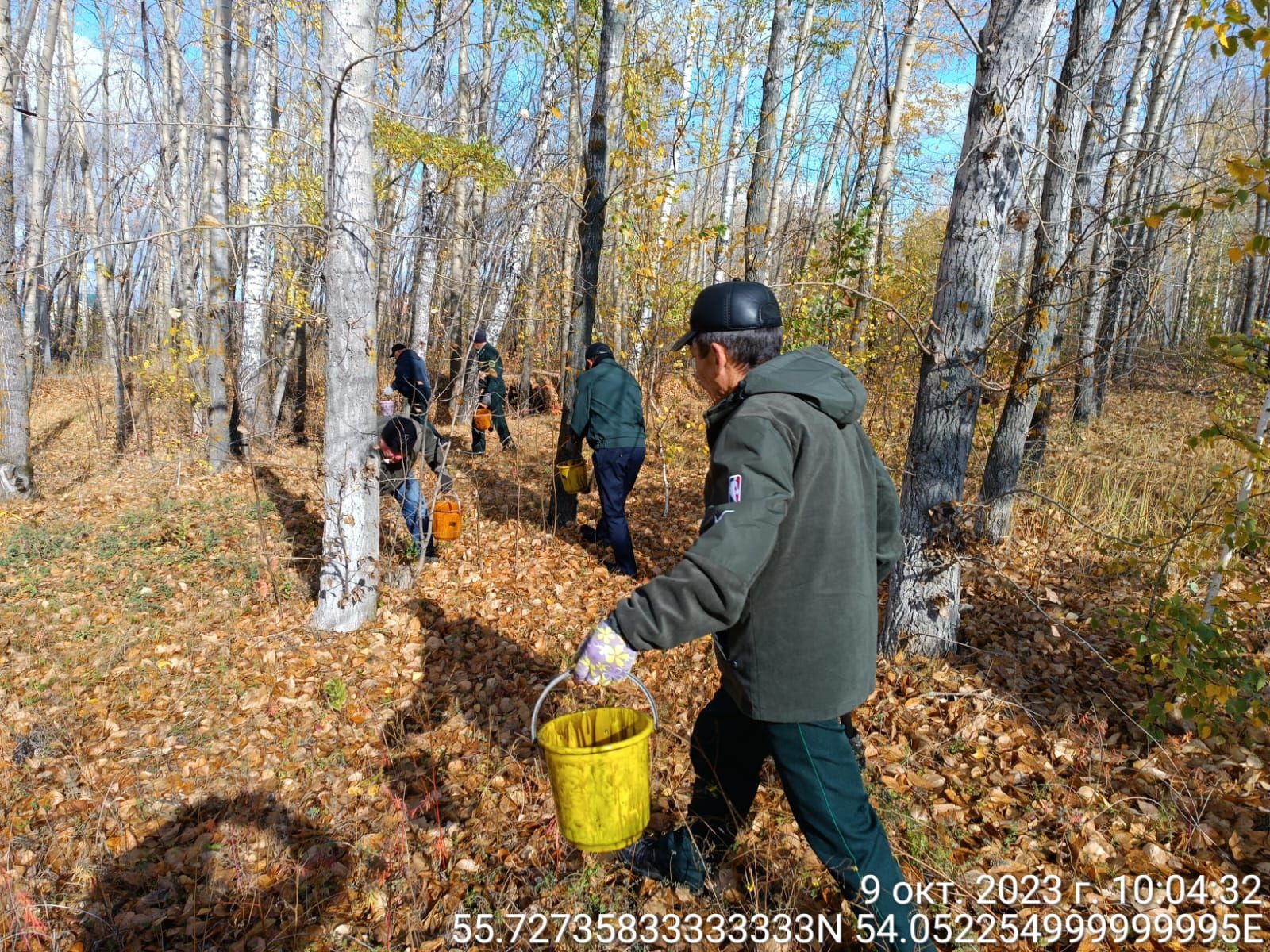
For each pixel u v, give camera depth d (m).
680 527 6.95
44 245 13.57
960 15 3.37
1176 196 3.57
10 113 8.11
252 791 3.36
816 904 2.35
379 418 5.44
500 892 2.58
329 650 4.61
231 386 11.09
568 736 2.17
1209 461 7.13
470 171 7.40
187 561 6.24
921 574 3.90
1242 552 4.89
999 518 5.73
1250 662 3.08
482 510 7.53
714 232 6.80
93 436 13.07
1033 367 5.20
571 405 6.71
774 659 1.84
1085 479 6.84
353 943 2.47
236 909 2.71
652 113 6.87
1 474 8.41
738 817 2.31
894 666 3.88
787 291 7.99
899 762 3.13
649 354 7.12
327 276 4.57
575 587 5.61
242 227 4.20
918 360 6.42
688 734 3.39
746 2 13.68
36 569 6.20
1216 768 3.02
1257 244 2.53
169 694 4.25
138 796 3.37
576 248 8.96
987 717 3.43
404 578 5.50
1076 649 4.12
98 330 22.58
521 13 10.38
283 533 6.82
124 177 13.63
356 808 3.21
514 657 4.48
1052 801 2.86
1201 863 2.54
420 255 11.16
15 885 2.83
